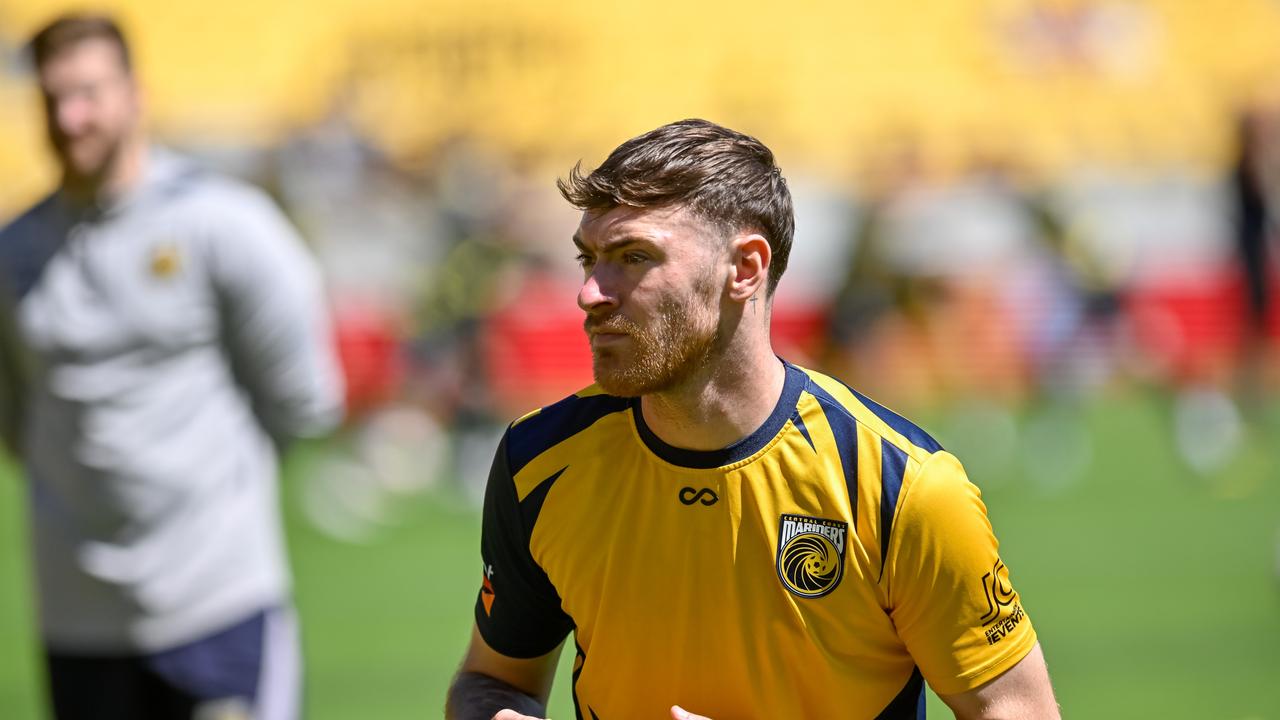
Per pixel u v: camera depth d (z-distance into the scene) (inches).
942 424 1744.6
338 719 718.5
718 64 2287.2
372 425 1446.9
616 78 2261.3
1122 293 1828.2
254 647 493.7
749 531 312.2
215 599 486.3
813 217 2037.4
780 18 2324.1
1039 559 1091.9
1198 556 1095.6
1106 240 2060.8
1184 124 2276.1
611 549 319.9
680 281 301.4
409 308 1779.0
